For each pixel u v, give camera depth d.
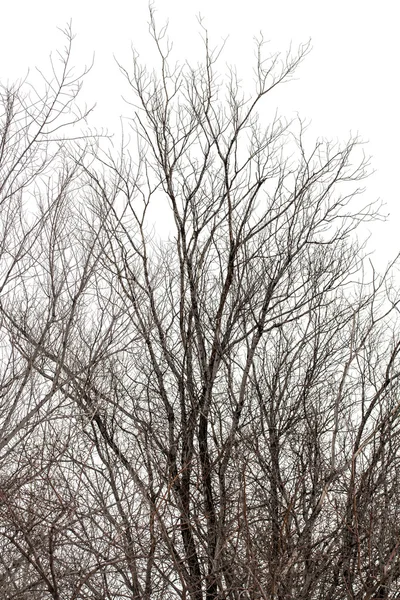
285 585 8.31
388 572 8.10
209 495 9.62
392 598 8.22
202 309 11.37
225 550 8.88
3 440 7.57
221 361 11.15
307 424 10.30
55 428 8.86
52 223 8.95
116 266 10.48
